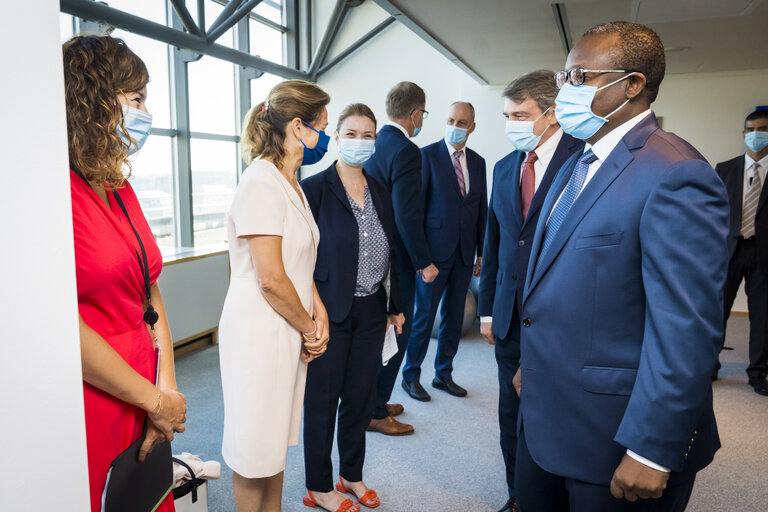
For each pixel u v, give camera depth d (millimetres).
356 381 2082
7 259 552
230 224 1537
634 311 1066
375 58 7148
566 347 1141
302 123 1572
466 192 3293
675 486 1096
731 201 3547
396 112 2746
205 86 5871
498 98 6070
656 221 976
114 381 977
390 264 2102
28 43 569
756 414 3104
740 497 2248
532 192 1872
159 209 5375
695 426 979
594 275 1090
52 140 603
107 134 1018
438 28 3783
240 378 1512
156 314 1194
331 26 6816
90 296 990
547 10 3346
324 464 2045
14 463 564
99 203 1038
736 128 5492
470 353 4234
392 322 2211
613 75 1094
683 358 935
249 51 6629
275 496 1680
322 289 1948
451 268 3260
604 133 1156
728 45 4242
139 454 1064
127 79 1070
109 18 4047
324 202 1976
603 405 1097
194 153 5730
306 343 1620
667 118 5688
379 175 2732
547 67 5129
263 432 1520
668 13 3367
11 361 559
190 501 1646
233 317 1521
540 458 1198
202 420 2953
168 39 4715
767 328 3424
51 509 608
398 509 2141
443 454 2600
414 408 3162
